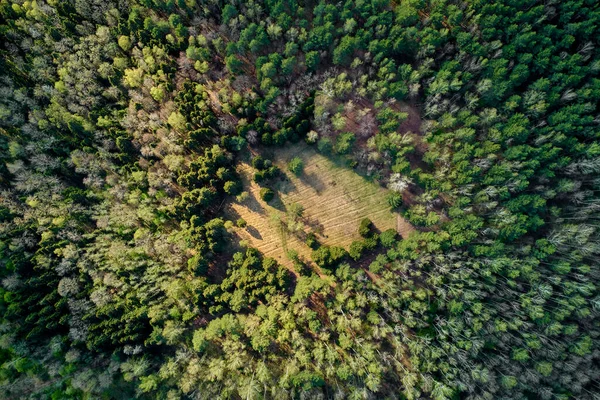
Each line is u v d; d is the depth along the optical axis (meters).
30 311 73.44
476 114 70.56
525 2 65.19
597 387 68.88
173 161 74.69
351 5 71.12
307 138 75.31
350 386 70.19
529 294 67.62
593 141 66.44
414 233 71.81
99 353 73.44
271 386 71.81
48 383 72.94
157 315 72.06
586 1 62.97
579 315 67.06
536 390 69.44
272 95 72.50
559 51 66.12
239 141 75.06
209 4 75.00
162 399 71.25
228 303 72.62
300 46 73.94
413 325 68.81
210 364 71.62
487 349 70.62
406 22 69.38
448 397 67.94
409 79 70.94
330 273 73.31
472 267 69.19
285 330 71.38
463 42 67.69
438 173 70.62
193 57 75.56
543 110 65.81
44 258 74.62
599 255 67.69
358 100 74.88
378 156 73.75
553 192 67.19
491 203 68.38
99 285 75.56
